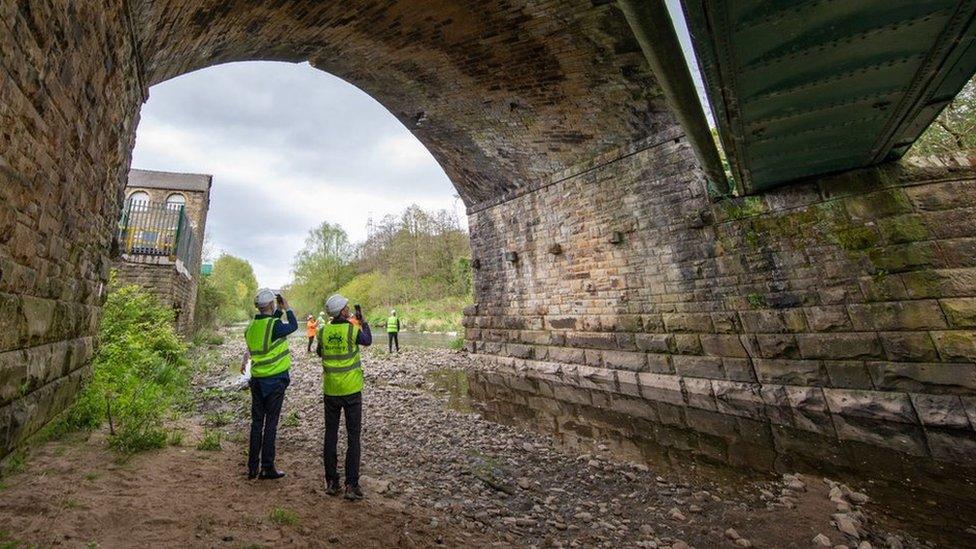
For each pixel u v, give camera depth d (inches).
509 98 400.2
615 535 145.2
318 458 196.2
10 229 103.7
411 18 324.5
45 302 135.8
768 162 246.4
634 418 294.7
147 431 166.2
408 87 443.8
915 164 248.8
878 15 133.0
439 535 126.4
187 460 157.8
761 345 299.4
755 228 305.7
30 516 94.7
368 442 235.1
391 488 164.9
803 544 140.6
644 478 196.9
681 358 343.3
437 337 976.3
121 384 197.6
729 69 157.9
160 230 481.1
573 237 444.1
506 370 494.0
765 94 175.5
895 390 245.3
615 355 393.7
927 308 239.3
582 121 390.3
